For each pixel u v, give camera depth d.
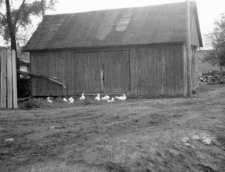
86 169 5.41
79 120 9.91
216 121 10.38
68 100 19.14
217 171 7.00
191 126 9.42
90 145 6.54
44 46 21.08
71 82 21.09
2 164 5.44
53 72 21.47
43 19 24.16
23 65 34.00
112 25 21.36
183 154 7.14
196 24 25.00
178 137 8.00
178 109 12.81
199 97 18.53
